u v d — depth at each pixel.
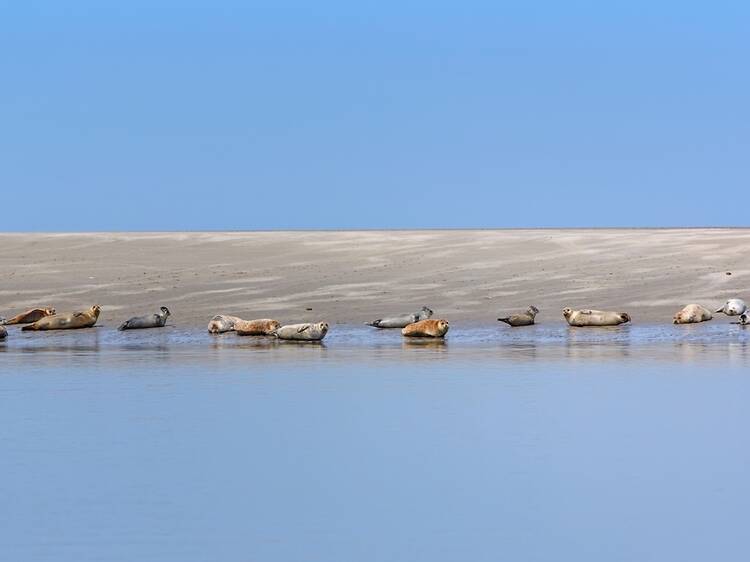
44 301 94.25
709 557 28.05
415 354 67.69
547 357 65.06
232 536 30.05
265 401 49.78
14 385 55.62
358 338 77.31
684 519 31.06
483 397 50.25
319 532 30.34
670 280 93.88
